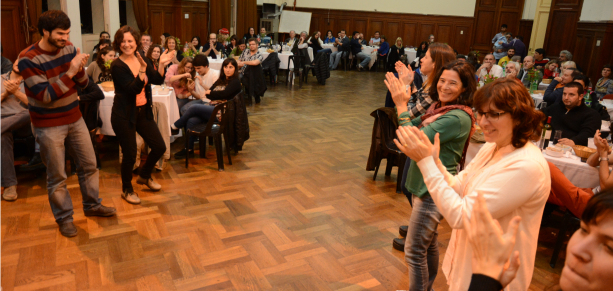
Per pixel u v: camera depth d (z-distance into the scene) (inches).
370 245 114.1
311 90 358.0
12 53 230.5
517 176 48.3
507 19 543.2
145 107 126.5
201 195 140.8
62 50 101.7
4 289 88.6
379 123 153.9
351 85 398.3
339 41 525.0
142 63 112.7
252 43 284.0
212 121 161.2
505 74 241.9
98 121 163.8
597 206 23.2
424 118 79.2
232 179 155.9
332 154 190.1
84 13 301.1
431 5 561.6
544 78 280.8
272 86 365.1
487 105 50.8
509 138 51.6
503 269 30.5
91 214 122.1
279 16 574.2
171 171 161.5
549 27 459.2
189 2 413.7
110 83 170.4
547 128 124.5
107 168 160.2
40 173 149.4
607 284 22.8
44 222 117.7
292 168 170.2
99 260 101.1
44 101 98.7
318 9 580.4
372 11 573.9
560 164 115.5
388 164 164.7
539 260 110.9
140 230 116.1
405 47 548.7
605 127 153.9
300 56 377.4
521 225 50.5
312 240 115.1
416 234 77.0
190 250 107.3
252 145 197.8
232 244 111.2
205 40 451.8
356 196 145.7
